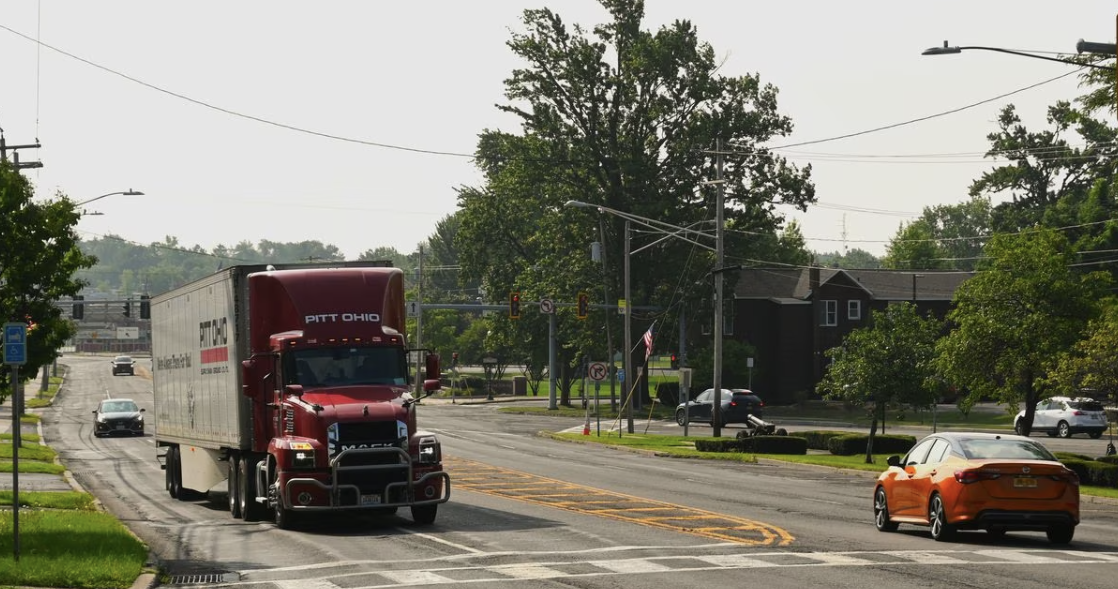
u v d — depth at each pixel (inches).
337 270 1304.1
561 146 4539.9
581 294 3607.3
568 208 4552.2
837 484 1839.3
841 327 5103.3
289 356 1250.6
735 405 3695.9
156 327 1736.0
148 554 1000.9
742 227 4594.0
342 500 1175.0
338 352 1259.2
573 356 5251.0
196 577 884.0
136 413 3400.6
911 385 2273.6
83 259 1391.5
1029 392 2310.5
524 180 4630.9
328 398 1214.9
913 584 818.8
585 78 4495.6
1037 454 1104.2
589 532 1151.6
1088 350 2145.7
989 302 2261.3
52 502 1441.9
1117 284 4512.8
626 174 4468.5
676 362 5002.5
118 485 1963.6
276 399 1259.8
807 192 4576.8
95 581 836.0
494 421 4023.1
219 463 1453.0
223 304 1350.9
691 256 4409.5
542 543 1064.2
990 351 2260.1
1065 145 5610.2
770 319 5123.0
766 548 1024.2
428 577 861.8
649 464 2297.0
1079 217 4736.7
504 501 1510.8
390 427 1195.3
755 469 2188.7
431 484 1206.3
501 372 6688.0
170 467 1694.1
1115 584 818.2
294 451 1184.2
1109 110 2269.9
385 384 1261.1
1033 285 2226.9
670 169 4571.9
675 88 4520.2
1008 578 846.5
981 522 1058.1
